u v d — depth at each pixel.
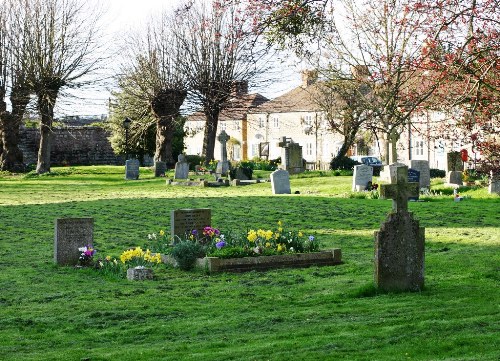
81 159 85.88
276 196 39.72
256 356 10.80
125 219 31.55
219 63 67.25
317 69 55.38
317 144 96.31
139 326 13.54
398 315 13.27
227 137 57.44
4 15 66.62
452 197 36.47
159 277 18.94
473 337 11.34
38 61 65.06
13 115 68.31
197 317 14.14
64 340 12.64
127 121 70.12
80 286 17.91
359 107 54.84
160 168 60.78
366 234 26.41
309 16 15.55
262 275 18.81
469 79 15.89
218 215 31.98
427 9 16.95
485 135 18.58
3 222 31.00
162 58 72.44
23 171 69.31
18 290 17.48
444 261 18.88
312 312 13.95
